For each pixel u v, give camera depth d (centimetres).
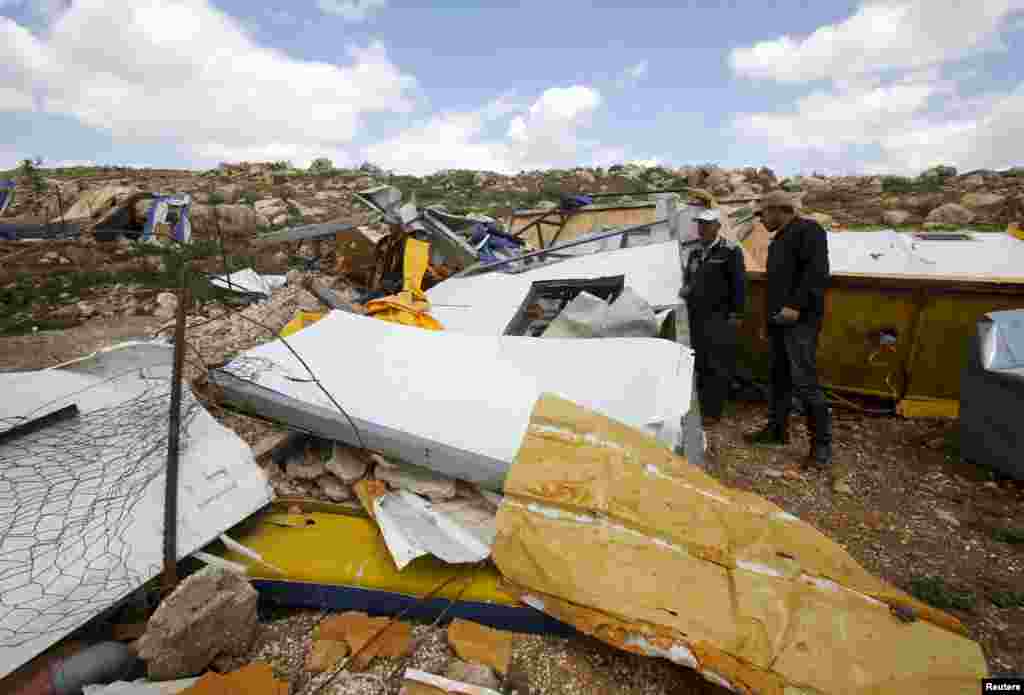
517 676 194
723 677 172
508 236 772
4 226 923
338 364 312
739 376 482
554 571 198
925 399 427
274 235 715
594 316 358
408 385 295
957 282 395
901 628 184
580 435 232
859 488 336
